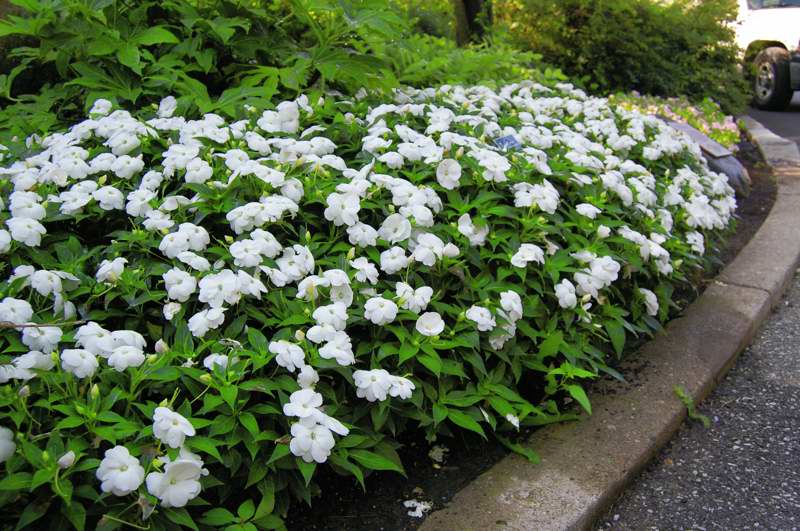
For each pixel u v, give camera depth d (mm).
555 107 5055
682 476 2852
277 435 2262
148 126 3365
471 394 2688
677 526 2584
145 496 1944
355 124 3533
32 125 3736
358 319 2549
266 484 2209
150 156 3301
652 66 9258
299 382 2301
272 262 2658
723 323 3898
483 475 2641
